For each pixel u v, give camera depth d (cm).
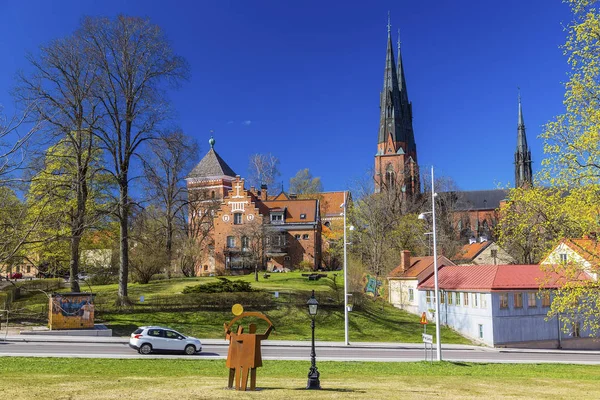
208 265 8825
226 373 2314
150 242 5775
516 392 1841
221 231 8688
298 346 3806
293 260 8850
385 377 2292
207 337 4156
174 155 4841
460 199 10650
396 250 7200
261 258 8400
